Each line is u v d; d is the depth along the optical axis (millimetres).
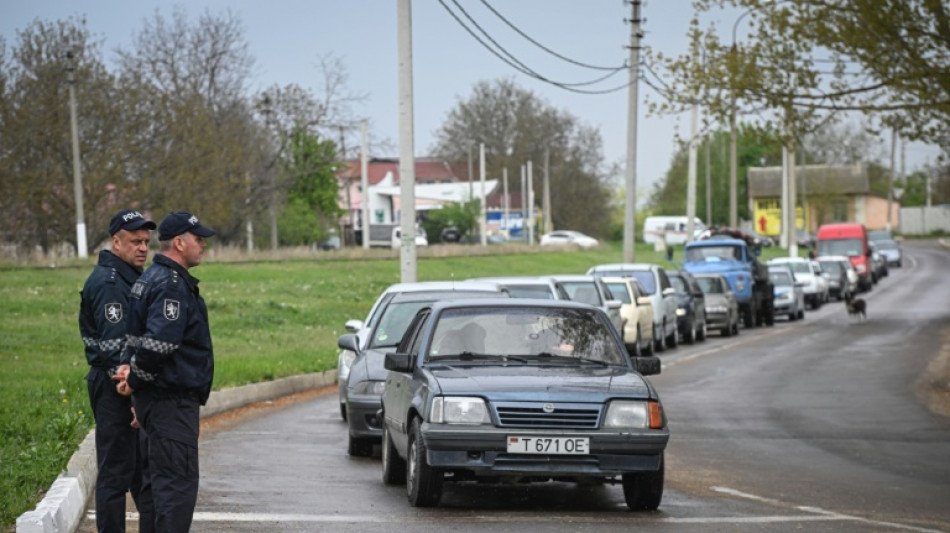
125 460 22859
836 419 51469
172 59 160125
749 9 55688
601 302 71562
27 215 133375
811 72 55719
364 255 146250
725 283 112625
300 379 60875
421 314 33062
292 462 37031
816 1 53906
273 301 96125
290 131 160750
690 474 36375
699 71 57156
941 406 55938
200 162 139125
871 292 180750
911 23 52219
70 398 44188
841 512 29672
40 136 129875
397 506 28938
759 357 83688
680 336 106250
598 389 28016
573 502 30516
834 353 85438
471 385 27859
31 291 89688
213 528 25516
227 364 60250
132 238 22812
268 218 181250
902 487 34625
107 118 133125
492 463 27422
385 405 33500
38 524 22062
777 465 38875
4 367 54031
